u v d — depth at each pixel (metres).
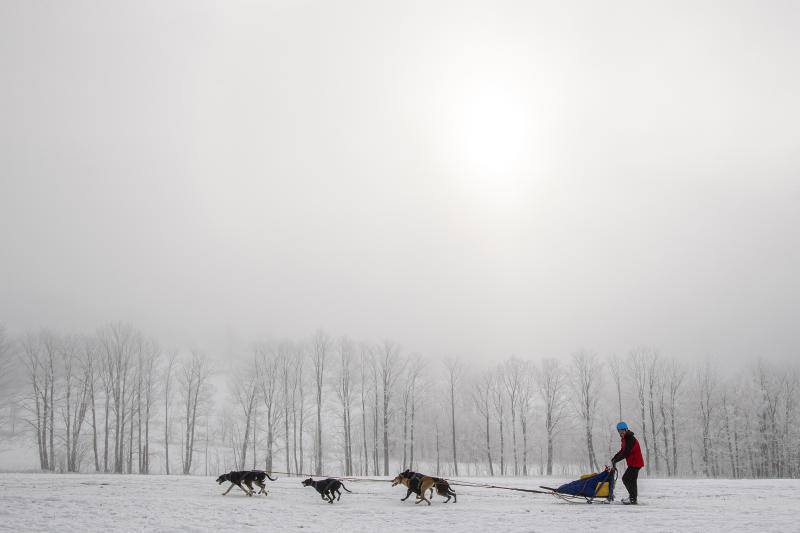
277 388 59.38
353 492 23.02
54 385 57.38
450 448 71.31
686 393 63.03
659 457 60.12
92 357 56.84
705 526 12.48
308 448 68.69
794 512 15.27
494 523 13.63
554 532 12.09
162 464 63.19
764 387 63.56
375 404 58.47
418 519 14.62
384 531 12.62
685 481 31.89
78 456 56.38
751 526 12.37
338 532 12.52
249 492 21.20
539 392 61.78
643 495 21.62
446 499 20.38
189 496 20.56
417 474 18.77
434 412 70.38
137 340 67.00
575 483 18.52
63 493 21.12
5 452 59.16
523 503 18.62
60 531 12.62
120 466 52.88
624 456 17.89
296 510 16.67
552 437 60.78
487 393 61.34
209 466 63.31
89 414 70.69
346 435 57.94
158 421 66.75
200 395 66.38
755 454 62.78
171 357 71.06
